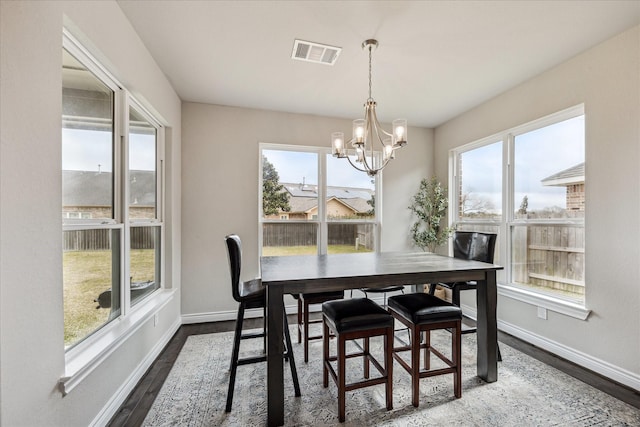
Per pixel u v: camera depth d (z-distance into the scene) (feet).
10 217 3.33
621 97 6.89
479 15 6.27
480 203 11.73
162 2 5.86
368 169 7.80
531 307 9.08
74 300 4.98
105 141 6.03
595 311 7.36
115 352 5.78
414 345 5.99
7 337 3.28
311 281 5.80
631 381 6.62
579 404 6.07
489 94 10.41
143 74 7.23
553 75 8.53
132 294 7.38
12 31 3.34
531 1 5.84
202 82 9.41
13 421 3.34
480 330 7.04
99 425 5.17
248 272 11.53
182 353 8.45
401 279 6.31
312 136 12.42
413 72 8.80
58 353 4.12
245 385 6.84
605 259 7.18
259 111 11.73
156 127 9.20
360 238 13.24
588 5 5.95
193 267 10.91
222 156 11.27
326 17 6.36
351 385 5.62
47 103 3.93
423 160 14.02
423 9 6.09
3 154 3.23
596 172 7.39
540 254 9.23
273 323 5.60
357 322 5.61
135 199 7.62
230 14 6.24
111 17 5.63
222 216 11.25
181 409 5.94
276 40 7.19
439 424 5.48
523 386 6.72
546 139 9.07
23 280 3.51
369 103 7.78
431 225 13.12
